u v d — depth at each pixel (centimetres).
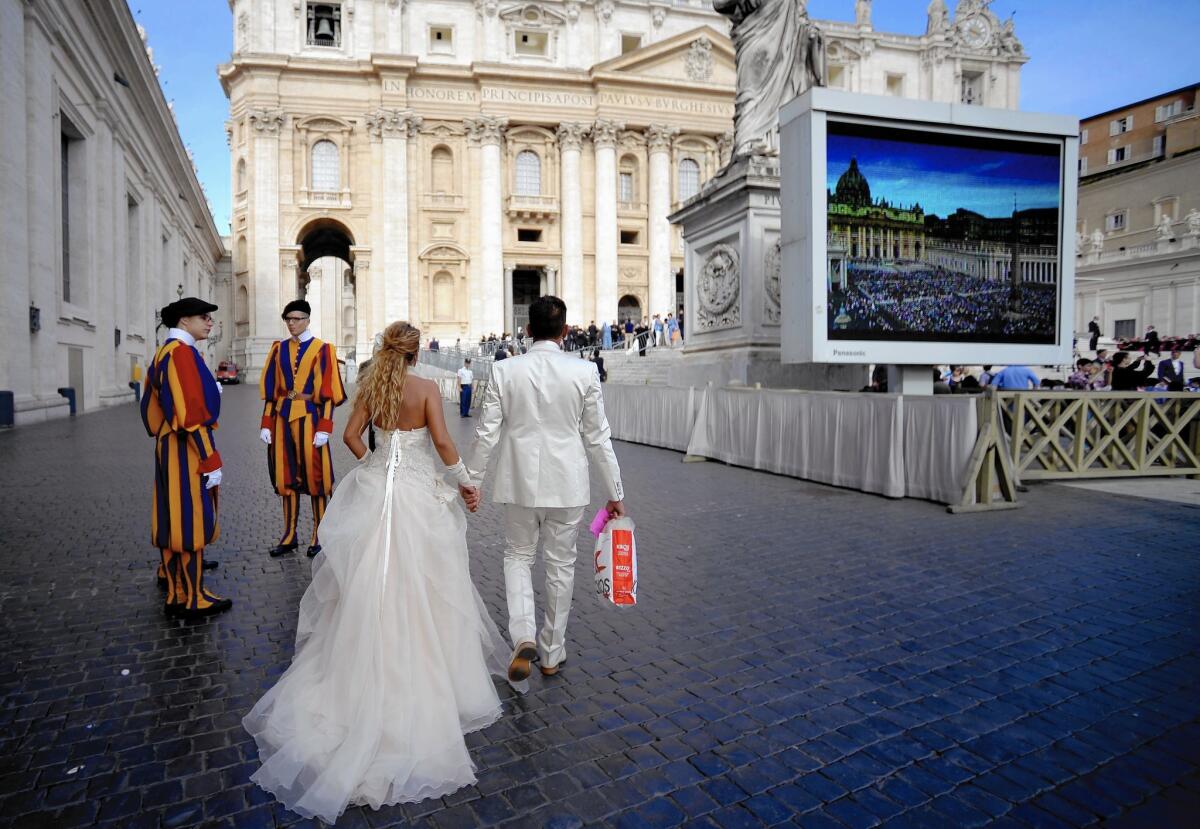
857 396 783
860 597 430
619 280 4628
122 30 2058
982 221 888
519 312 4888
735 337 1222
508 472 314
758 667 336
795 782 245
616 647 360
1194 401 856
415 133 4334
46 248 1595
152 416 395
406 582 262
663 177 4631
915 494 734
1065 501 717
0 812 225
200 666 338
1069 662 339
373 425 297
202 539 396
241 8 4209
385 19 4312
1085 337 3030
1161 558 511
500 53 4488
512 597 321
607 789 241
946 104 860
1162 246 3039
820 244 823
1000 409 778
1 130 1369
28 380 1499
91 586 452
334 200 4250
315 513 535
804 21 1226
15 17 1422
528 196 4491
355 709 245
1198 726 280
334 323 6719
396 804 234
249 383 4075
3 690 311
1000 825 221
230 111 4344
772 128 1206
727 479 871
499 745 269
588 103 4544
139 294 2605
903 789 240
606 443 321
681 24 4825
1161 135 3947
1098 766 254
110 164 2125
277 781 237
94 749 264
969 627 383
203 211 4225
